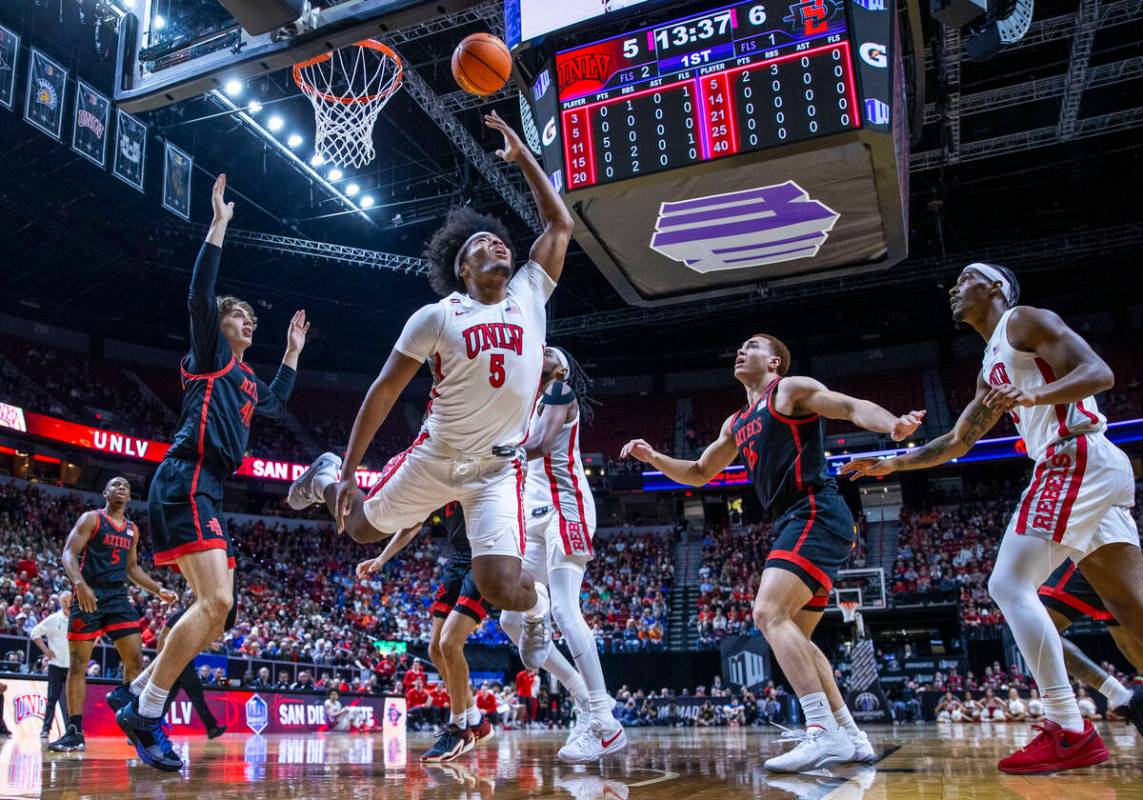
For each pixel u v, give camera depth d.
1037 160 21.88
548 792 2.46
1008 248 23.48
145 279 25.34
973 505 25.83
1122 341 27.38
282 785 2.74
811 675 3.23
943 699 16.25
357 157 21.08
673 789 2.53
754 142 5.85
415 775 3.18
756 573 24.33
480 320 3.14
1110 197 23.95
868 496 27.53
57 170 20.16
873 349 30.55
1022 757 2.88
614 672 22.33
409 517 3.37
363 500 3.45
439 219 23.39
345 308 28.69
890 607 21.23
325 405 30.03
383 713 14.29
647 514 29.69
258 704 11.59
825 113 5.75
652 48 6.20
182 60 7.33
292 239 22.83
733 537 26.78
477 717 4.37
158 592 5.91
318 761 4.33
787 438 3.52
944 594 20.98
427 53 16.69
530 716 18.31
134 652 5.66
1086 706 12.37
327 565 25.00
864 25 5.80
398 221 23.67
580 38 6.59
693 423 30.09
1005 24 8.78
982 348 29.38
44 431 21.31
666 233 6.87
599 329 27.05
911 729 11.29
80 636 5.56
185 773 3.36
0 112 17.86
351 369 31.38
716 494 28.75
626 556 27.11
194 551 3.60
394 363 3.14
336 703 13.30
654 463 4.10
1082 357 2.89
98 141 16.42
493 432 3.21
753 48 5.97
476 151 18.56
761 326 30.23
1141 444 24.28
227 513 25.33
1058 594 3.60
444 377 3.15
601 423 31.20
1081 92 16.84
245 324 4.12
